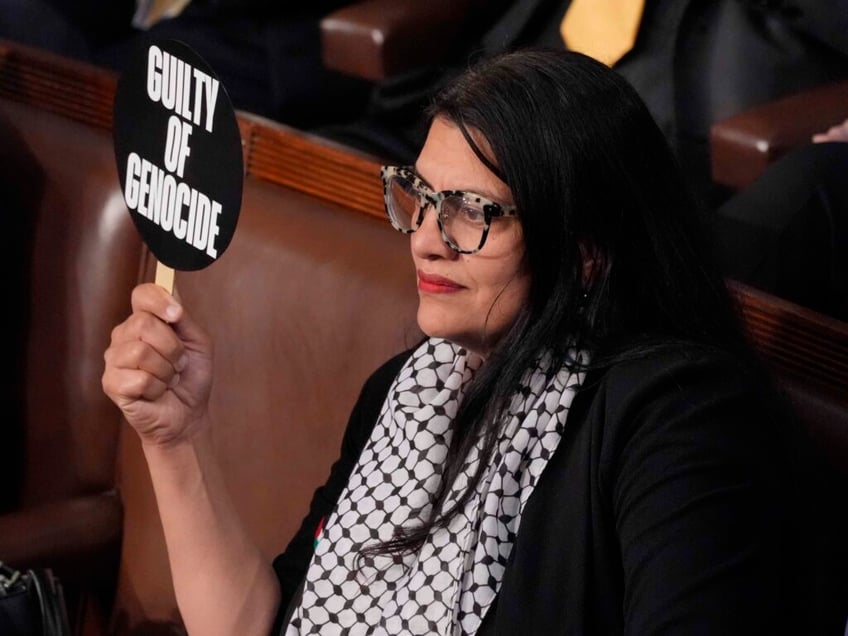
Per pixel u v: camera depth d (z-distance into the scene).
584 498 4.29
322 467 6.22
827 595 4.91
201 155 4.70
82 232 7.29
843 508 4.99
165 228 4.86
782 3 7.13
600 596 4.24
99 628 7.02
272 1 8.79
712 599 3.85
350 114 8.41
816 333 5.38
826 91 6.90
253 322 6.45
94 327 7.21
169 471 5.20
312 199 6.65
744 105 7.18
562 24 7.93
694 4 7.42
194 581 5.27
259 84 8.85
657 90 7.52
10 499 7.62
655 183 4.40
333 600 5.06
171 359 4.89
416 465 5.02
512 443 4.54
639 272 4.45
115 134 4.97
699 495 3.99
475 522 4.62
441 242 4.41
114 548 6.98
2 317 7.61
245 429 6.45
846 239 6.60
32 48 8.23
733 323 4.59
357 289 6.16
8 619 5.68
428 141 4.45
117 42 9.77
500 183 4.30
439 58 8.11
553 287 4.39
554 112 4.25
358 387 6.12
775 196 6.94
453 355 5.13
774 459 4.16
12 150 7.61
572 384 4.49
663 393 4.23
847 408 5.02
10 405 7.57
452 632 4.56
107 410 7.19
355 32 8.27
